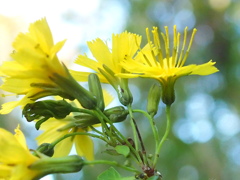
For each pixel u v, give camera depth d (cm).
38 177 14
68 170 15
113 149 16
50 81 16
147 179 15
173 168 55
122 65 16
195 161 56
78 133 16
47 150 16
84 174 53
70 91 16
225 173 59
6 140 14
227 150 60
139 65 16
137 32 63
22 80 16
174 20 67
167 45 16
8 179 14
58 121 17
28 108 16
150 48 17
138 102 58
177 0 66
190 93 59
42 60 15
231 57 62
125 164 16
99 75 17
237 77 60
